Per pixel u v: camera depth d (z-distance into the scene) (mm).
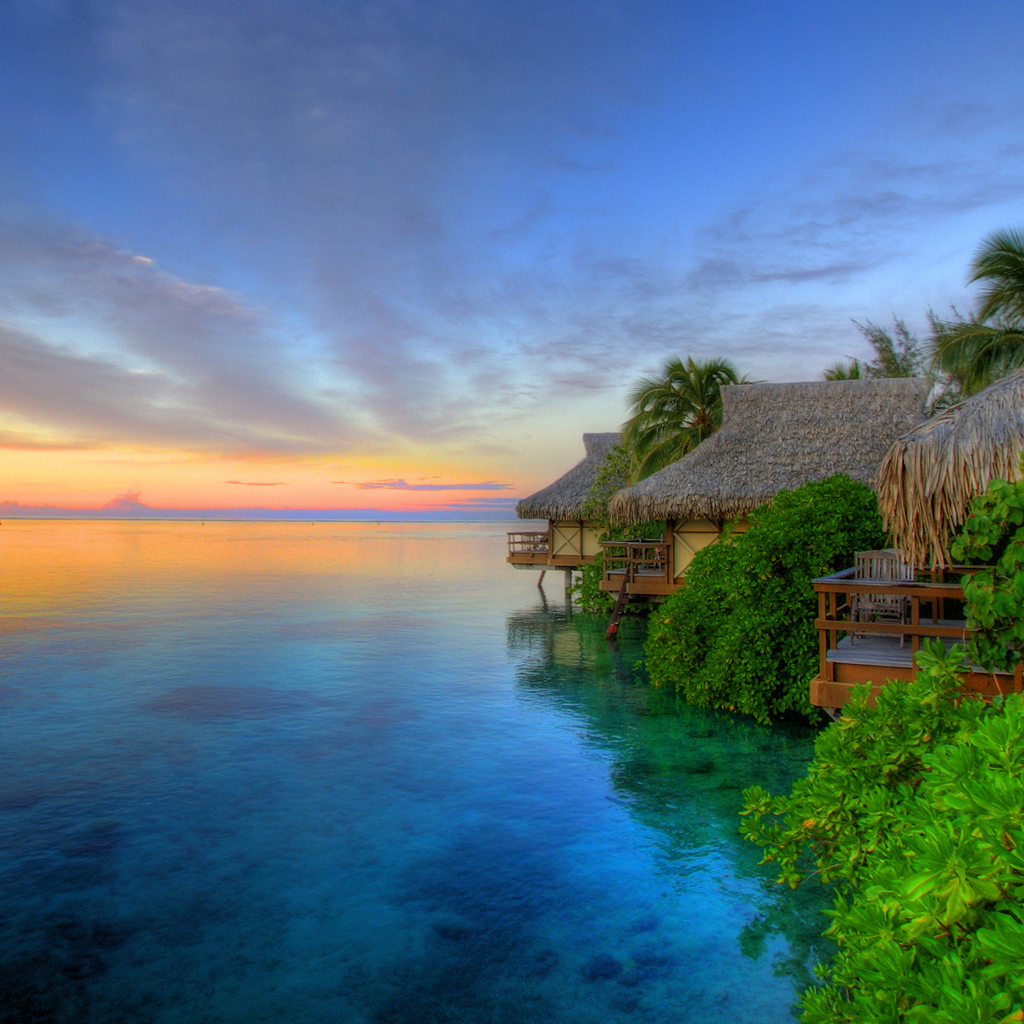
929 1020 1923
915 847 2346
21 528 141875
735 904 5512
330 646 17453
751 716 11031
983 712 3863
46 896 5707
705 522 16766
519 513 27062
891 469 5652
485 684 13406
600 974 4660
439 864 6211
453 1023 4195
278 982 4609
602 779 8305
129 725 10719
